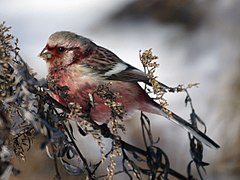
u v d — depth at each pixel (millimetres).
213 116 12898
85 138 11156
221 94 13180
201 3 15227
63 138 5664
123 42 15523
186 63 14766
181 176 6820
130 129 12125
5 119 5469
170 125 12562
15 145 5949
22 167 10227
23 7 17000
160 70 14852
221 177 12164
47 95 5938
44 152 10250
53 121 5914
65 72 8773
